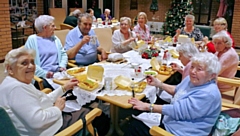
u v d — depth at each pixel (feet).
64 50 9.37
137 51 10.41
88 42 9.95
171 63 8.02
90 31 10.44
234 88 8.20
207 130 4.78
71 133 4.55
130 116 8.76
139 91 5.77
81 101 5.87
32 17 24.11
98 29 13.39
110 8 31.37
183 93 5.19
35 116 4.50
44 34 8.55
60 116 5.11
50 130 4.87
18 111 4.42
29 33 23.91
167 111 4.95
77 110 6.18
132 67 7.73
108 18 24.31
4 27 16.25
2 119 3.43
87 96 5.74
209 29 15.72
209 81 4.78
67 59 9.24
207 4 26.61
